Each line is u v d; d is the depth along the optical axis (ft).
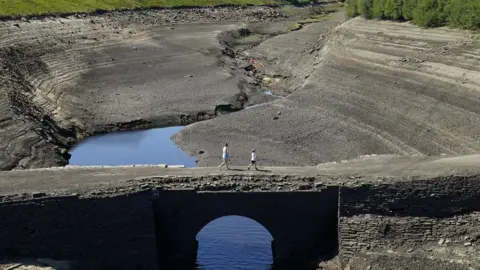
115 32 362.33
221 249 129.08
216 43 358.23
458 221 111.24
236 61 323.78
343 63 266.36
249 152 180.75
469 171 114.93
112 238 114.11
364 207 114.62
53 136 198.70
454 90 196.75
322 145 181.27
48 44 296.51
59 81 254.47
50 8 375.45
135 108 234.17
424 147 169.58
